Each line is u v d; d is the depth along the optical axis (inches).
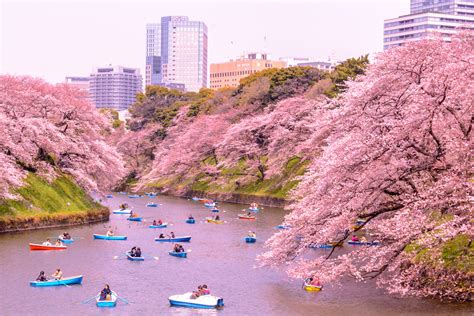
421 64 1462.8
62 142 3179.1
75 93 3818.9
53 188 3134.8
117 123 7416.3
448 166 1440.7
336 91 4079.7
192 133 5315.0
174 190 5408.5
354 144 1434.5
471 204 1349.7
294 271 1558.8
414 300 1547.7
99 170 3565.5
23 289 1765.5
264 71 6505.9
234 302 1642.5
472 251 1509.6
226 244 2600.9
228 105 5797.2
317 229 1535.4
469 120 1488.7
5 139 2763.3
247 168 4832.7
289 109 4311.0
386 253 1445.6
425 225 1387.8
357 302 1587.1
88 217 3186.5
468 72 1393.9
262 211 3873.0
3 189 2625.5
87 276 1950.1
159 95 7628.0
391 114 1498.5
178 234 2886.3
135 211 3927.2
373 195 1483.8
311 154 3403.1
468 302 1491.1
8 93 3159.5
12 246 2367.1
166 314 1546.5
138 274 1993.1
